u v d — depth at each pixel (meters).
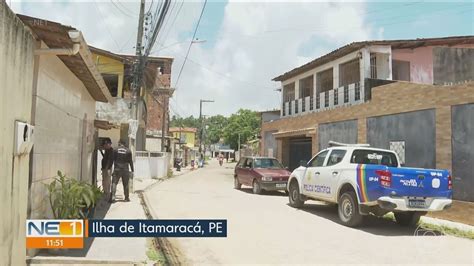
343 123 17.62
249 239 8.32
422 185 9.08
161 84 34.34
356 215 9.69
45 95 6.64
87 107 11.52
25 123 5.04
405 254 7.31
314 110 23.19
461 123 11.13
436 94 12.02
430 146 12.23
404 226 10.11
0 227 4.36
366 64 18.28
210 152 108.88
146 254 6.83
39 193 6.46
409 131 13.20
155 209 12.08
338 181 10.48
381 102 14.73
